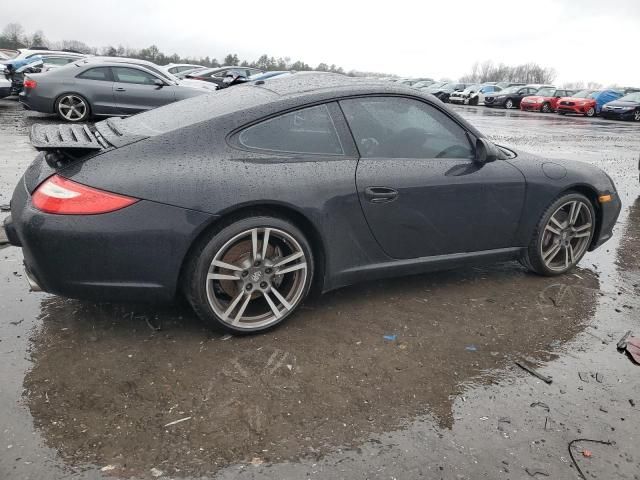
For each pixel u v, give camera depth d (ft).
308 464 6.34
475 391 7.94
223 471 6.17
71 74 35.65
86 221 7.72
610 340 9.69
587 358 9.03
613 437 7.09
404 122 10.27
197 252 8.45
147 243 8.00
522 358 8.93
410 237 10.30
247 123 8.85
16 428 6.68
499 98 104.58
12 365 7.98
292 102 9.23
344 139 9.59
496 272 12.78
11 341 8.63
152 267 8.16
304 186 8.92
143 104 36.94
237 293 8.93
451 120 10.80
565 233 12.32
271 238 9.08
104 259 7.92
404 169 9.95
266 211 8.82
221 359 8.43
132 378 7.83
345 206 9.36
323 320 9.91
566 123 69.92
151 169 8.09
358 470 6.28
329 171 9.23
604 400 7.88
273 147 8.99
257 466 6.27
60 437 6.57
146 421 6.94
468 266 11.41
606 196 12.51
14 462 6.14
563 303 11.16
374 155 9.84
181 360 8.36
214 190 8.25
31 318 9.40
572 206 12.11
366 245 9.92
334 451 6.57
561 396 7.92
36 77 35.50
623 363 8.92
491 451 6.71
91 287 8.09
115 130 9.20
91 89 35.83
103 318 9.52
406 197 9.91
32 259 7.97
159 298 8.48
